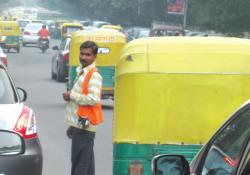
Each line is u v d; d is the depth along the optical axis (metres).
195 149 10.60
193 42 10.79
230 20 55.94
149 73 10.57
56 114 25.44
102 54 27.03
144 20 115.69
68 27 73.00
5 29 70.56
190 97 10.60
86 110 12.30
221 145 6.62
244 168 5.72
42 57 65.75
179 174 6.62
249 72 10.62
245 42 10.89
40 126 22.34
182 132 10.62
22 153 11.53
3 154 11.38
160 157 6.65
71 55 26.97
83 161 12.45
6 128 11.55
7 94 12.64
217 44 10.76
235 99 10.61
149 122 10.59
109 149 18.50
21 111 12.05
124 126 10.63
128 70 10.60
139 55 10.68
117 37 27.09
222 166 6.35
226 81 10.61
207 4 57.56
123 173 10.61
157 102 10.58
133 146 10.59
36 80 41.12
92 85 12.28
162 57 10.65
